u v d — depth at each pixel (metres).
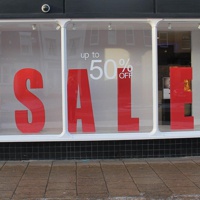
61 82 8.16
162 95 8.25
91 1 7.47
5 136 7.68
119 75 8.30
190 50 8.36
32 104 8.16
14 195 5.69
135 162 7.61
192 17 7.58
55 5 7.45
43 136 7.70
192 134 7.89
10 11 7.39
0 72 8.12
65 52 7.70
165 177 6.57
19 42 8.14
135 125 8.30
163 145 7.91
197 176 6.62
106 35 8.23
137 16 7.52
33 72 8.16
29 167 7.27
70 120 8.07
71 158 7.79
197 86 8.47
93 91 8.22
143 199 5.50
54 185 6.16
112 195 5.67
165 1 7.55
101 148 7.81
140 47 8.30
